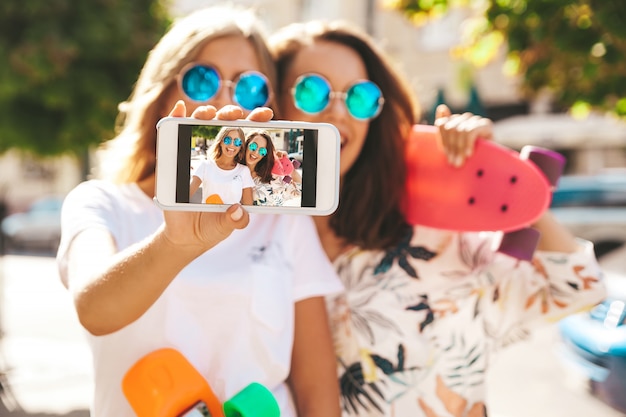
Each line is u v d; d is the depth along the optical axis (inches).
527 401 196.7
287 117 79.8
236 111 46.1
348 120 77.0
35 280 454.9
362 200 76.6
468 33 198.4
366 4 660.7
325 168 47.0
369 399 73.7
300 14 679.1
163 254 44.4
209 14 69.1
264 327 59.2
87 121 309.1
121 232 59.1
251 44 69.1
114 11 303.3
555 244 76.4
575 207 365.7
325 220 79.5
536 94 196.7
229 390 57.6
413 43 652.1
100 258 51.1
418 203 77.2
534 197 71.5
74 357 249.0
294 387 65.6
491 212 73.3
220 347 58.4
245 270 59.8
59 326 308.2
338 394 65.9
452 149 74.9
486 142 75.4
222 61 66.7
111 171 66.6
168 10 337.1
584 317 164.9
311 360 65.0
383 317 74.0
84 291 47.1
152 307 57.2
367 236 75.7
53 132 315.0
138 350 57.2
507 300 77.0
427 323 74.3
